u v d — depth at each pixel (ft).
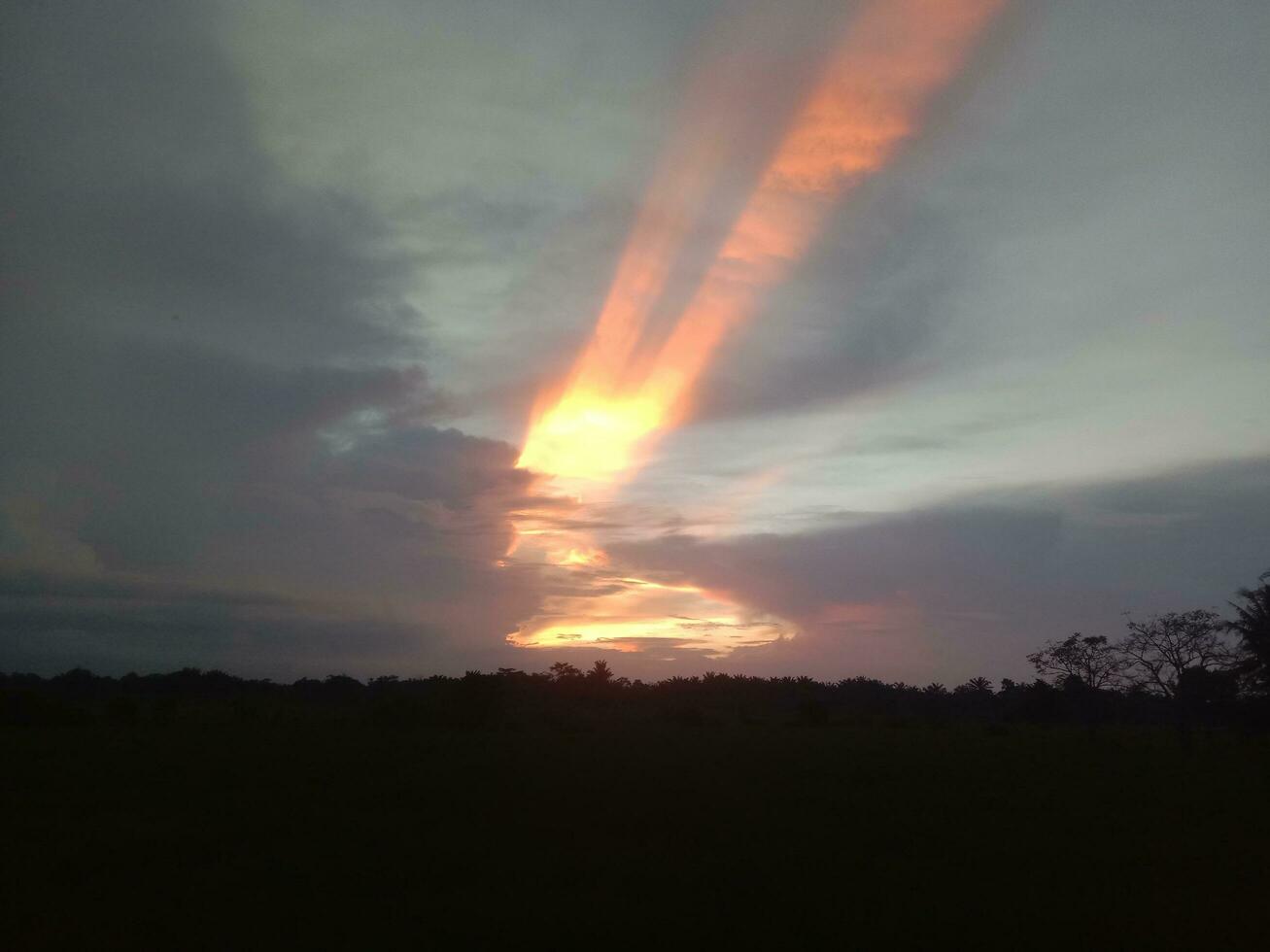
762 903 36.76
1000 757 109.40
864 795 70.44
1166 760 106.93
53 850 47.57
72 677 299.17
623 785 73.92
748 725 200.03
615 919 34.42
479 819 57.16
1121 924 34.50
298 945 31.58
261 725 141.79
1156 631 166.50
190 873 42.34
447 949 31.14
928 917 35.06
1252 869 44.62
